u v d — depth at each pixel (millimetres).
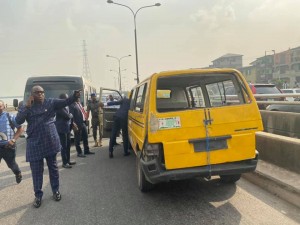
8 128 6297
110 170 7461
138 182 5820
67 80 12688
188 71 4852
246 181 5965
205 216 4395
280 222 4074
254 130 4723
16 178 6570
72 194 5730
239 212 4465
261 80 82750
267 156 6133
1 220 4676
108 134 10500
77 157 9234
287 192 4906
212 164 4633
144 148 4695
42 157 5219
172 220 4316
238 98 4961
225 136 4637
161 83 5812
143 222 4297
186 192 5477
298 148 5301
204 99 5746
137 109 6031
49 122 5316
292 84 72000
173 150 4520
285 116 8844
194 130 4559
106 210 4840
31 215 4816
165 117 4512
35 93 5164
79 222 4430
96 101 11094
